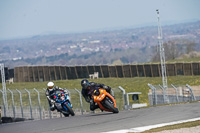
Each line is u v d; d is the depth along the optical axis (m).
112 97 57.12
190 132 35.50
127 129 39.75
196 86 143.75
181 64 180.75
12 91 95.12
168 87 110.62
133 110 63.69
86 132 38.97
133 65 190.75
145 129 39.59
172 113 52.22
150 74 186.88
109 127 41.72
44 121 55.31
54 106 66.88
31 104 89.94
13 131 44.25
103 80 186.25
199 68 173.12
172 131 36.50
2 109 99.56
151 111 57.22
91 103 57.22
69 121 51.16
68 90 87.62
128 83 167.75
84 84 55.78
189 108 57.66
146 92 143.12
